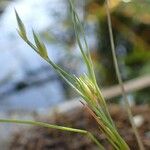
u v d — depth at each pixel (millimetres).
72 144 160
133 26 305
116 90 239
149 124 163
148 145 146
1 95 308
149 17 282
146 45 303
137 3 265
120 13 297
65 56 310
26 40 63
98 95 66
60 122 175
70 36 312
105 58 314
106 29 309
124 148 64
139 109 180
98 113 65
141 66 304
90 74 67
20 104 304
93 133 159
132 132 156
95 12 292
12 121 64
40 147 167
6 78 313
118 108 184
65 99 306
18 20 62
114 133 64
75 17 70
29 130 179
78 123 170
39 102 307
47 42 314
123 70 310
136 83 245
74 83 67
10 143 181
